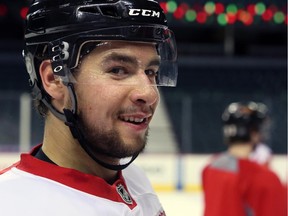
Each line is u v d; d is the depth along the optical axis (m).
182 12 14.91
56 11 1.27
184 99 11.98
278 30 16.91
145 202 1.57
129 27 1.25
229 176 2.78
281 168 11.70
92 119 1.25
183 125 11.94
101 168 1.36
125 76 1.26
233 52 17.52
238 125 2.98
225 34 17.02
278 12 15.12
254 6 15.02
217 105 13.36
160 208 1.63
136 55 1.27
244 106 3.07
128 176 1.58
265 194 2.71
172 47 1.41
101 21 1.24
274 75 15.47
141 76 1.27
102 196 1.29
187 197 10.52
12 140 12.34
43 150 1.37
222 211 2.76
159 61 1.33
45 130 1.36
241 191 2.74
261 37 18.02
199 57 15.57
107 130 1.25
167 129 13.37
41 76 1.31
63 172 1.26
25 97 11.59
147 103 1.26
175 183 11.69
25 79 15.00
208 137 13.33
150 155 11.70
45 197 1.21
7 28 17.73
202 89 15.25
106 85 1.24
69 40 1.25
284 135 12.58
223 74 15.52
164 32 1.34
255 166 2.77
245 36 17.95
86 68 1.25
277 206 2.72
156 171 11.70
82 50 1.25
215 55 16.53
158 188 11.68
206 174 2.96
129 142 1.26
